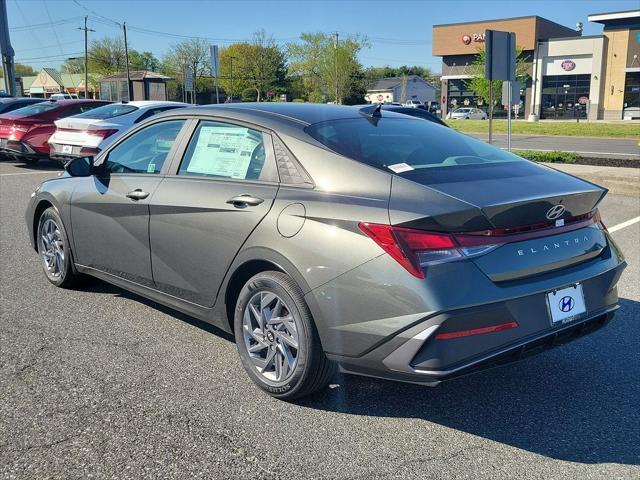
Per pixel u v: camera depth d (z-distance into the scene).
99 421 3.14
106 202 4.44
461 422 3.22
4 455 2.83
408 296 2.78
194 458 2.83
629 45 51.06
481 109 60.31
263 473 2.73
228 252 3.53
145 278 4.24
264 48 82.06
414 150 3.57
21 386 3.51
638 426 3.19
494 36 11.69
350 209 3.03
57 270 5.30
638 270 6.02
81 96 84.12
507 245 2.94
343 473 2.74
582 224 3.34
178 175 4.02
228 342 4.21
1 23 27.88
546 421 3.25
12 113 14.41
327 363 3.19
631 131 29.14
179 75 76.69
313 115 3.79
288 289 3.19
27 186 11.51
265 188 3.46
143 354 3.99
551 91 56.22
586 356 4.08
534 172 3.55
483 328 2.82
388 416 3.27
